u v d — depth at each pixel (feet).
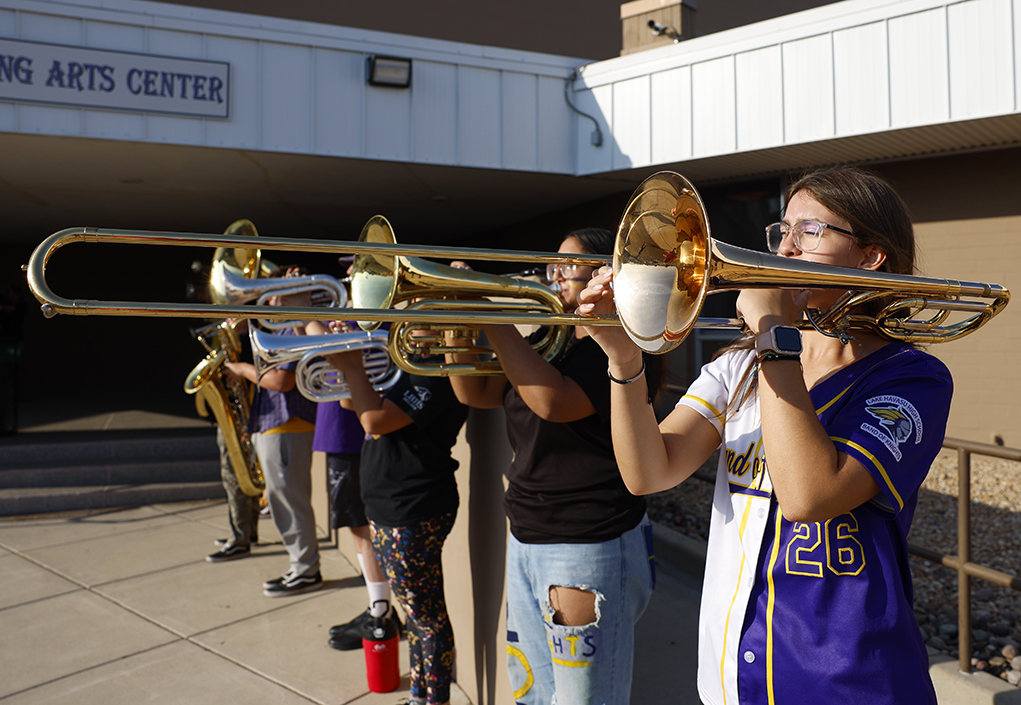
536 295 6.07
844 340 3.61
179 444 21.97
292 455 12.34
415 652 7.98
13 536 16.48
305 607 11.97
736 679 3.51
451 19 28.37
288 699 9.08
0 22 16.66
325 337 7.73
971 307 3.93
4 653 10.48
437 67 19.99
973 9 15.20
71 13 17.06
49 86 17.06
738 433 3.89
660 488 4.11
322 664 9.98
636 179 22.38
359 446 10.18
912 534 13.35
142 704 9.04
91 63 17.30
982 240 18.45
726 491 3.91
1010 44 14.82
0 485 19.26
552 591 5.70
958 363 18.75
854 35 16.70
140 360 39.75
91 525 17.35
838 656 3.26
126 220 32.71
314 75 19.02
